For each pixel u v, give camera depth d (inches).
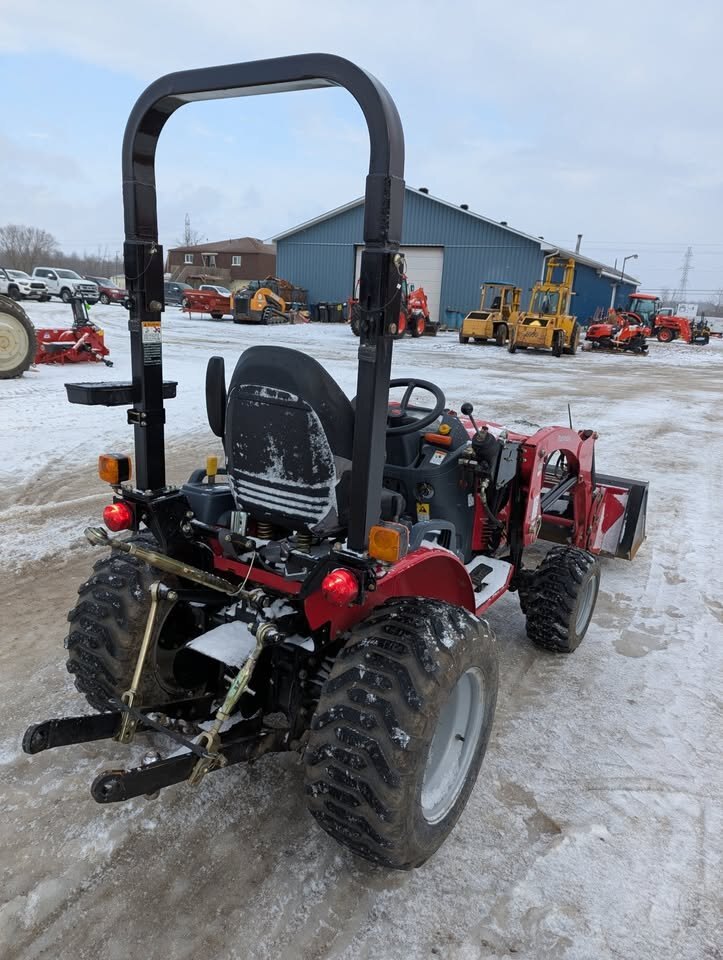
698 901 89.6
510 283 1270.9
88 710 122.6
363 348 74.9
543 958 80.9
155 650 103.8
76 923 82.7
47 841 94.5
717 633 165.6
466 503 138.3
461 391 528.7
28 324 450.0
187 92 83.0
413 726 77.5
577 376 681.0
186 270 2319.1
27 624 154.9
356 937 82.4
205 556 103.7
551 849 97.3
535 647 156.3
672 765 117.0
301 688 94.8
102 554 193.9
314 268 1408.7
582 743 122.1
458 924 84.8
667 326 1363.2
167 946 80.2
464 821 102.3
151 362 98.3
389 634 83.4
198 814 100.9
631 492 197.8
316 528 88.0
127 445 306.2
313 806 82.0
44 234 3275.1
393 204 71.6
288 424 85.7
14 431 323.0
